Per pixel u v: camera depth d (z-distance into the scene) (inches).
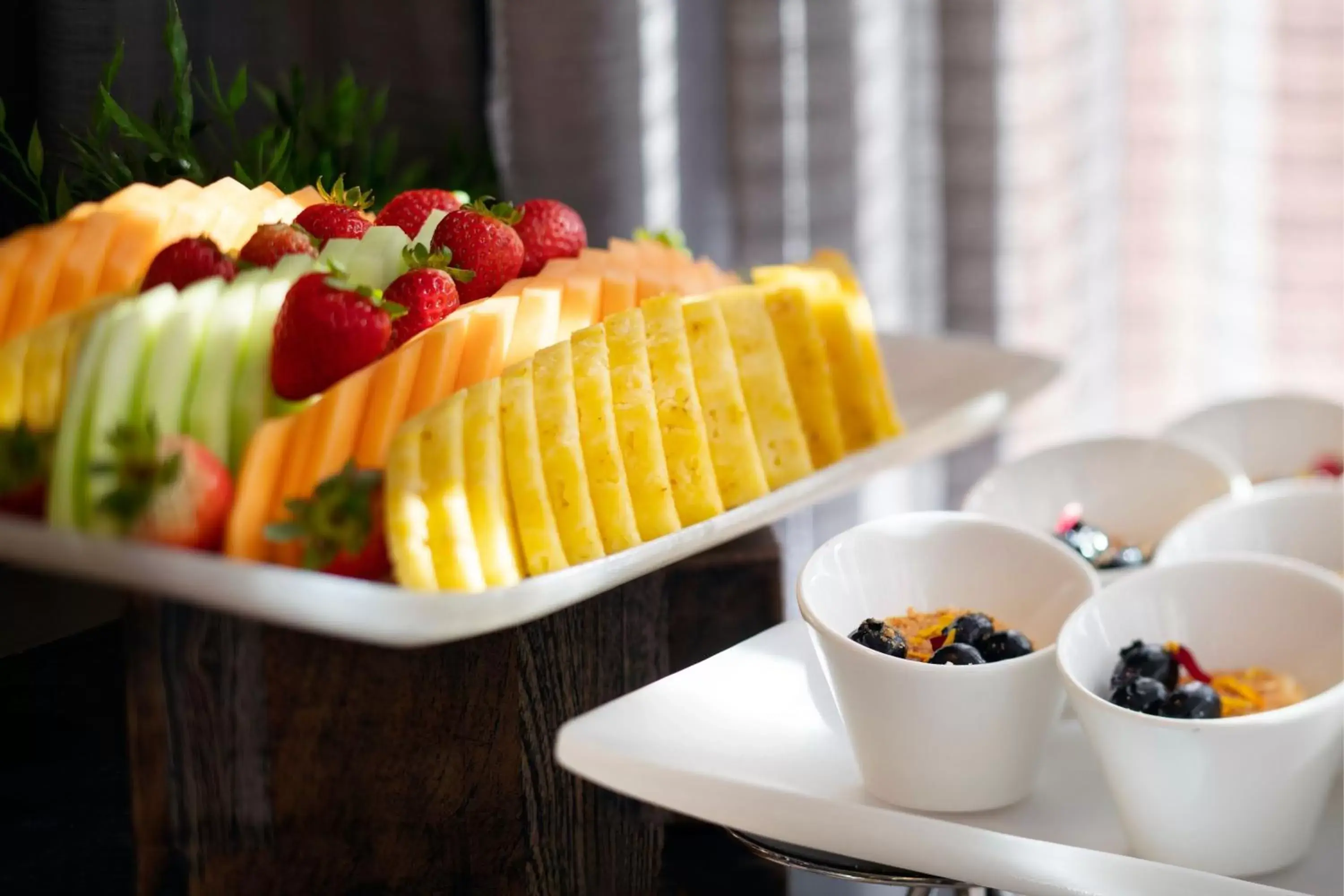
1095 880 22.1
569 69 53.0
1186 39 71.9
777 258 63.1
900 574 27.7
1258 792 22.8
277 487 26.5
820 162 62.4
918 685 23.6
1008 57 64.8
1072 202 68.6
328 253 30.5
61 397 27.2
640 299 35.2
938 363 48.4
